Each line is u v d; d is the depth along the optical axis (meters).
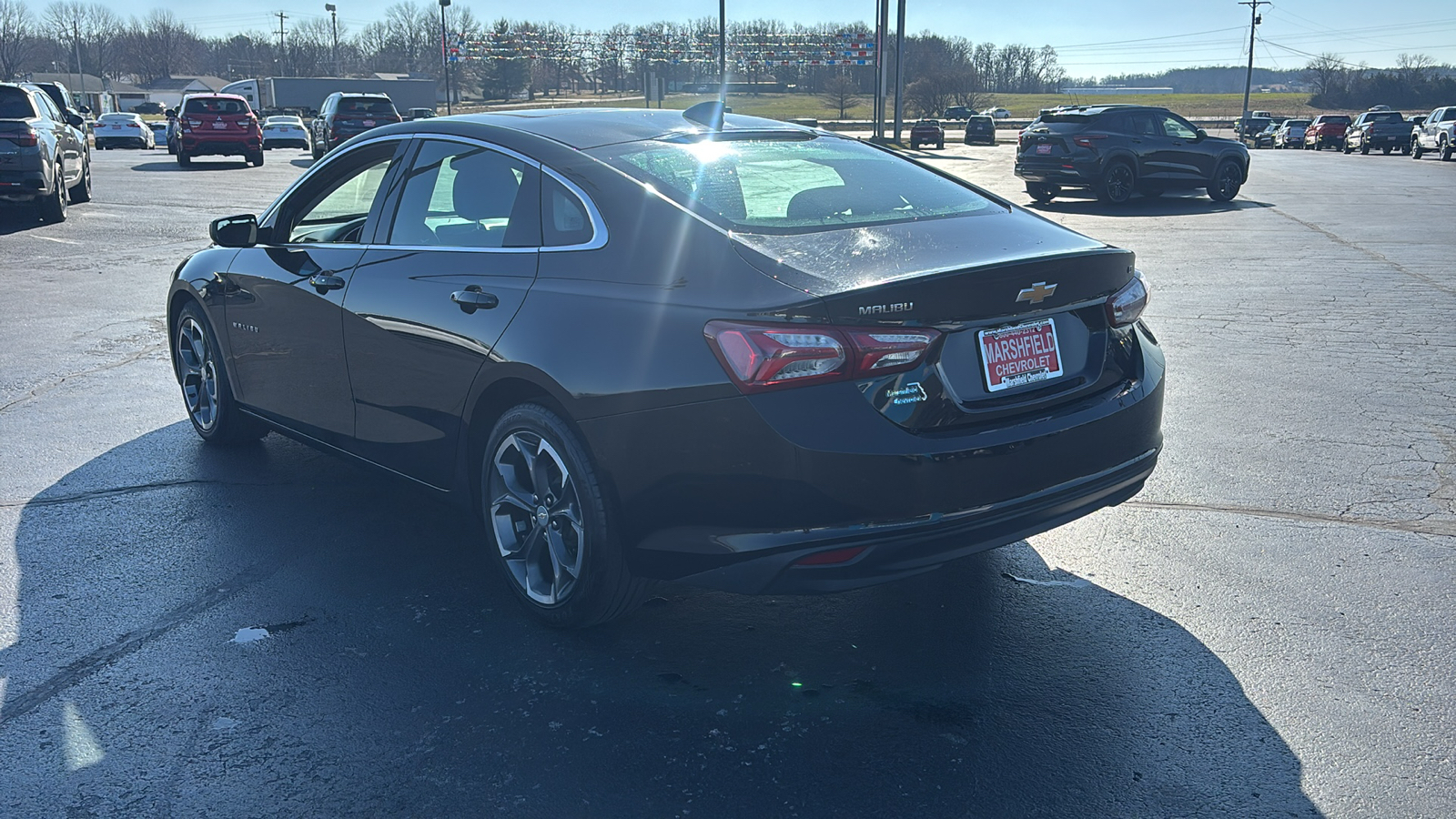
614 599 3.19
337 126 28.28
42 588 3.67
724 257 2.91
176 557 3.93
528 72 102.62
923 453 2.77
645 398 2.89
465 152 3.71
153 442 5.28
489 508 3.47
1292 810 2.50
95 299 9.05
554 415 3.16
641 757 2.71
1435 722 2.85
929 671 3.13
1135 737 2.79
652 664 3.19
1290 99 139.00
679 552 2.94
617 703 2.97
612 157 3.36
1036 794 2.56
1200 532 4.15
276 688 3.05
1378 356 7.08
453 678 3.11
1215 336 7.74
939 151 42.53
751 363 2.72
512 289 3.29
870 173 3.65
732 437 2.78
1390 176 25.83
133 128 43.12
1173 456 5.05
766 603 3.59
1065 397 3.09
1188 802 2.53
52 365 6.82
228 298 4.68
